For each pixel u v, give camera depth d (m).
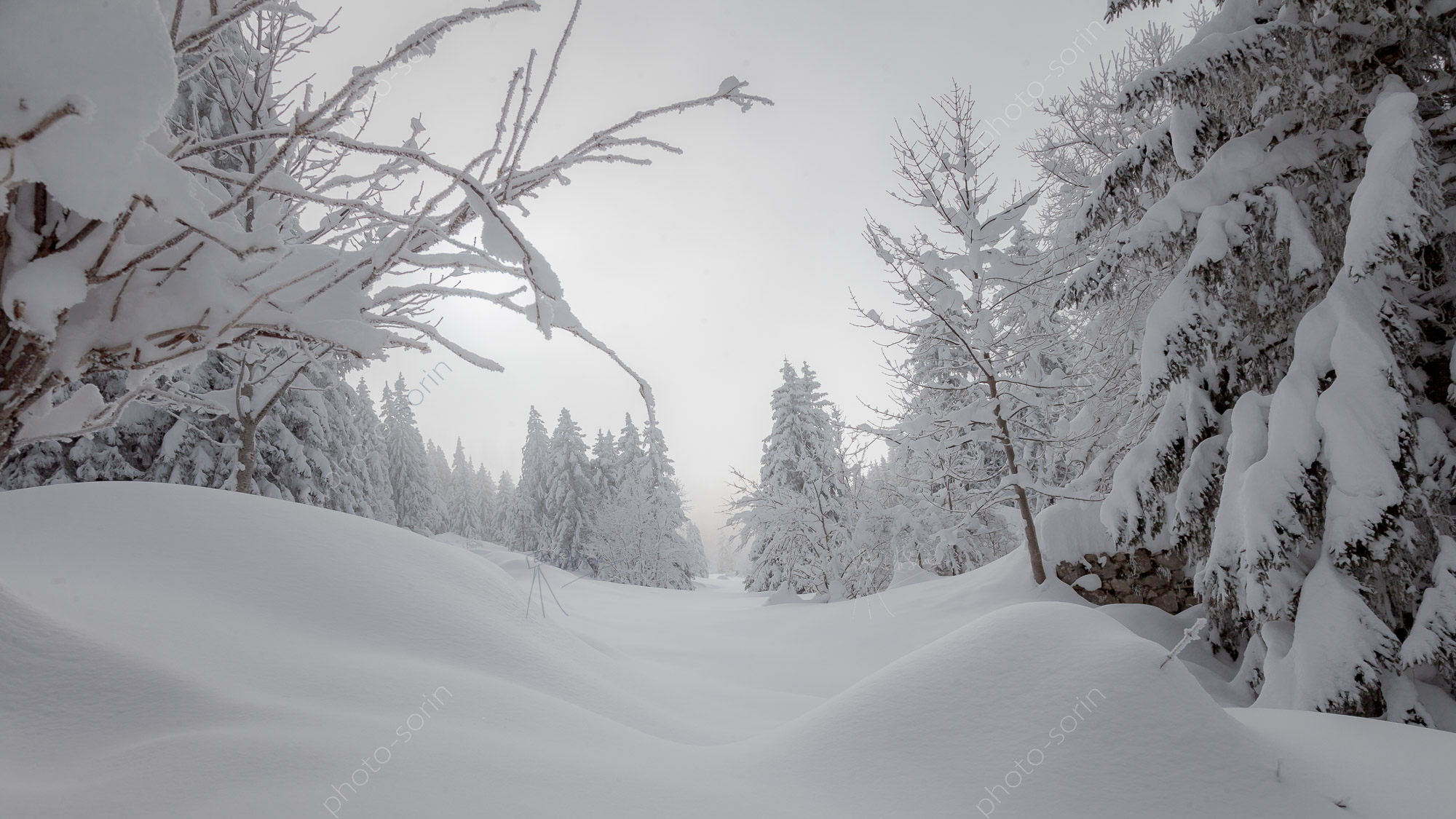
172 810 2.17
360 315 1.47
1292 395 5.89
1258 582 5.84
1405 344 5.82
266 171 1.29
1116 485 7.96
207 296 1.37
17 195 1.25
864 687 3.93
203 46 1.26
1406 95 5.59
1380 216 5.33
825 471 20.14
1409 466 5.32
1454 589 5.10
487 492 67.19
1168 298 7.21
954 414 12.01
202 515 5.62
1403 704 5.16
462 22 1.27
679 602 20.12
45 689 2.88
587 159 1.49
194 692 3.11
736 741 5.02
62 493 5.71
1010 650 3.72
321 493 16.50
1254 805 2.99
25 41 0.93
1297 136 6.73
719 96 1.46
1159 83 6.63
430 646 4.99
